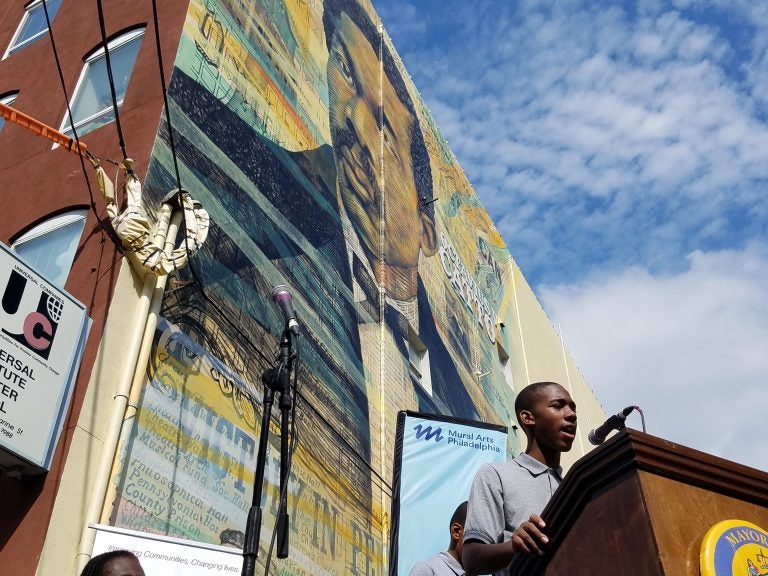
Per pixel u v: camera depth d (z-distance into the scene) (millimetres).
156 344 9859
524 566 2984
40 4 16219
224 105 13516
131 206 10195
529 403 4215
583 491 2717
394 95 22609
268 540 10516
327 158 16984
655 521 2391
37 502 7949
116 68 13266
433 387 18422
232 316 11531
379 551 13266
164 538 7289
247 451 10719
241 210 12852
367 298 16703
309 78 17375
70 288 9891
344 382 14297
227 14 14648
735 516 2547
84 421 8539
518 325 27156
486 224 27891
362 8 22281
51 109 13273
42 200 11484
